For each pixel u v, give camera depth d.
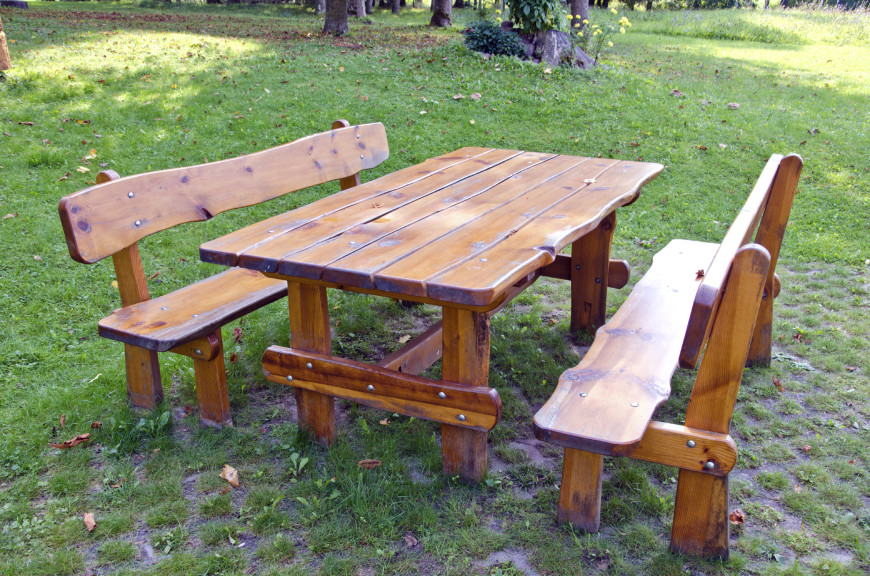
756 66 14.79
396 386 2.45
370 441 2.78
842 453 2.76
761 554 2.16
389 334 3.89
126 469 2.54
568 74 10.27
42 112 7.19
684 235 5.52
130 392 2.97
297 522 2.30
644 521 2.33
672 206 6.16
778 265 5.01
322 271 2.11
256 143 6.95
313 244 2.35
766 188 2.66
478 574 2.07
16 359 3.35
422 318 4.14
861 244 5.37
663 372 2.27
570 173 3.47
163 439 2.74
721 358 1.93
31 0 24.19
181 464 2.62
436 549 2.17
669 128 8.27
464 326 2.30
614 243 5.38
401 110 8.29
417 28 17.20
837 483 2.56
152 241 4.92
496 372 3.43
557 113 8.57
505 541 2.21
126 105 7.67
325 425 2.72
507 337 3.84
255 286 3.10
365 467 2.58
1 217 4.93
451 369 2.38
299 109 8.05
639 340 2.53
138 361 2.88
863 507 2.41
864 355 3.61
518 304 4.37
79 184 5.66
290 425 2.90
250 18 19.39
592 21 16.62
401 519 2.30
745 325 1.87
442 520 2.32
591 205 2.78
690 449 2.00
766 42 20.00
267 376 2.74
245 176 3.29
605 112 8.70
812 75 13.67
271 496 2.42
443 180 3.36
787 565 2.11
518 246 2.25
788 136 8.26
